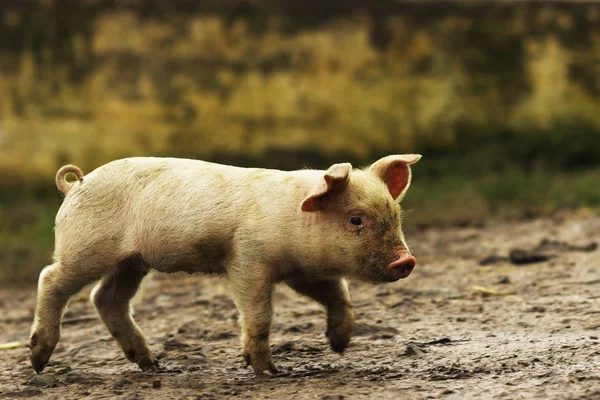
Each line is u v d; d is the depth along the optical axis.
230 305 22.58
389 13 53.50
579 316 17.84
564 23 54.97
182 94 50.72
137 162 16.14
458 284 22.72
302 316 20.59
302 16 52.72
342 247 14.88
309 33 52.62
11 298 28.03
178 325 20.98
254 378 15.18
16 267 32.22
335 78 52.50
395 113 52.75
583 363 14.20
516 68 54.34
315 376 14.98
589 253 25.25
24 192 47.41
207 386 14.83
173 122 50.41
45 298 16.06
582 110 54.22
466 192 42.12
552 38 54.78
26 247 35.19
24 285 30.20
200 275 16.27
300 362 16.27
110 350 18.73
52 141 48.56
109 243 15.76
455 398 12.82
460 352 15.86
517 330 17.25
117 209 15.84
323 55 52.59
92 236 15.73
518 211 37.81
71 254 15.80
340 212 14.96
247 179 15.48
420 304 20.58
